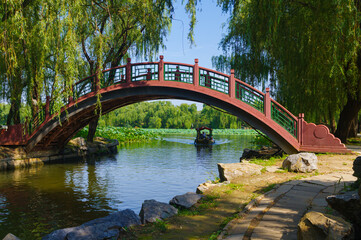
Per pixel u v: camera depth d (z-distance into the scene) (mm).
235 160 20078
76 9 13891
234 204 5938
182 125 130000
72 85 15297
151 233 4688
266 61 18984
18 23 13398
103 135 32000
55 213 8188
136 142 38875
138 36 20719
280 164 10617
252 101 13781
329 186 6809
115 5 19406
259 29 14734
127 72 15438
